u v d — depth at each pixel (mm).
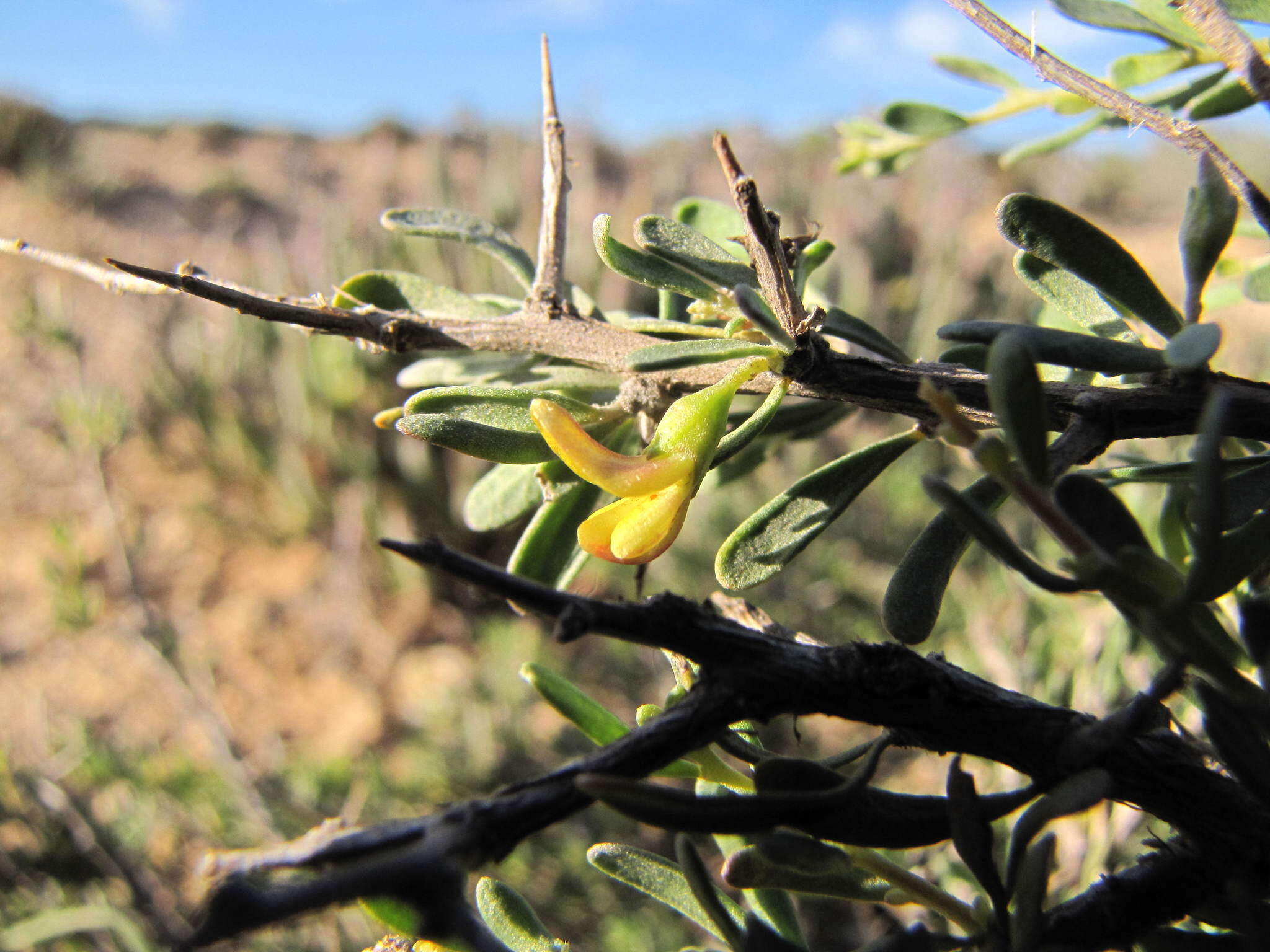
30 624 284
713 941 68
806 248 60
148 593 308
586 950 169
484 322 60
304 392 339
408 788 218
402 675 284
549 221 62
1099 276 46
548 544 61
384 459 331
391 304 69
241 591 317
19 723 244
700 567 256
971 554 202
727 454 49
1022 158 81
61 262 57
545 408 47
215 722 184
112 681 263
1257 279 66
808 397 52
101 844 150
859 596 254
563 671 239
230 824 185
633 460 47
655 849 182
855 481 53
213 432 358
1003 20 50
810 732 213
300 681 280
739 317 55
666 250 53
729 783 45
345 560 323
